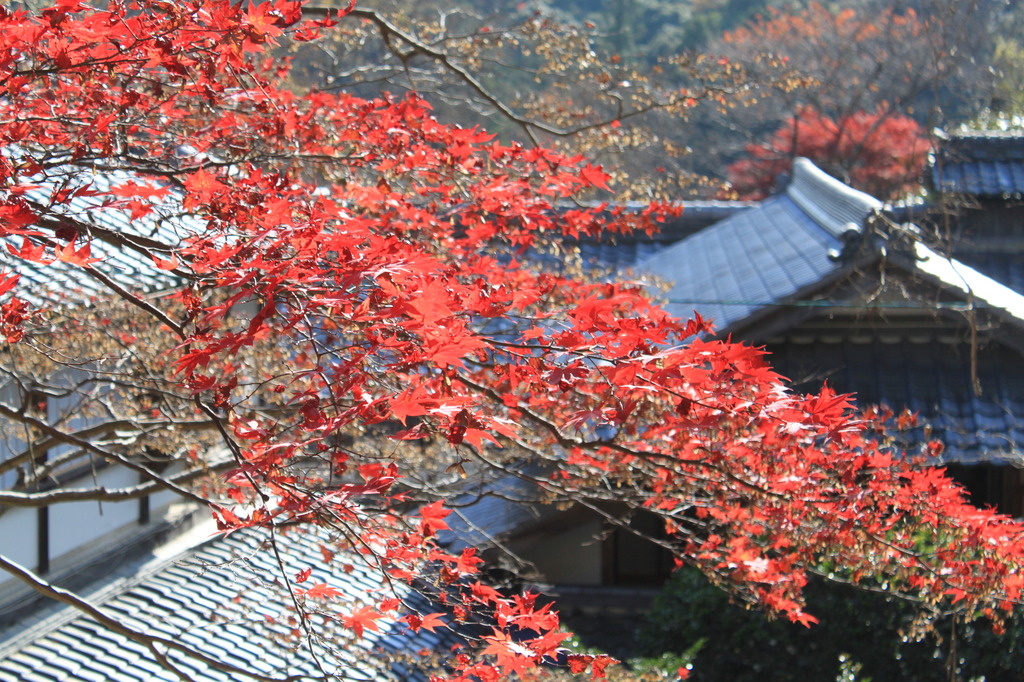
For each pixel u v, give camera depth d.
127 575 7.52
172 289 6.85
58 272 6.12
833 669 6.71
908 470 4.44
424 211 4.54
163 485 4.12
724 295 8.81
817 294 7.98
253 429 3.34
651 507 5.36
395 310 2.72
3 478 6.90
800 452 4.34
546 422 4.35
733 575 5.03
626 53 23.23
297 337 4.36
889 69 19.88
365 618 3.90
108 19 3.29
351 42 7.52
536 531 7.54
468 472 6.60
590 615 7.84
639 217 5.62
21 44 3.43
